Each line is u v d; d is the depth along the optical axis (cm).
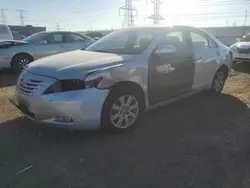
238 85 612
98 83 286
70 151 283
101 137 316
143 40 367
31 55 759
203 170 251
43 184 227
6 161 261
